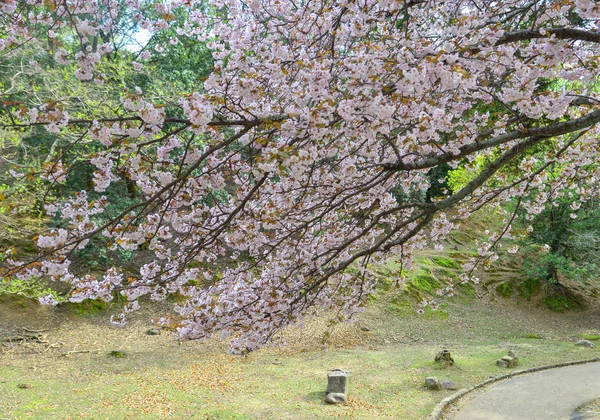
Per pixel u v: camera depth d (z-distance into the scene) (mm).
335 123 3102
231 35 4453
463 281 5809
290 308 4109
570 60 3480
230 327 3986
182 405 7598
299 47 3996
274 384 8867
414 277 15766
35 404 7402
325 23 3783
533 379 9469
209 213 3980
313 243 4684
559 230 15031
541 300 16000
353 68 3014
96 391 8156
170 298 13438
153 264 3791
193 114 2445
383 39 3430
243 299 4047
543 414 7441
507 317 14922
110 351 10586
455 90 3627
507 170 6555
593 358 10992
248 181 4223
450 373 9719
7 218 9477
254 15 4508
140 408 7379
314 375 9469
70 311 12391
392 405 7867
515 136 3238
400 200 14102
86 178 12977
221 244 3965
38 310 12086
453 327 13867
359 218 4641
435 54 2938
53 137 11492
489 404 7992
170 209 3609
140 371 9523
